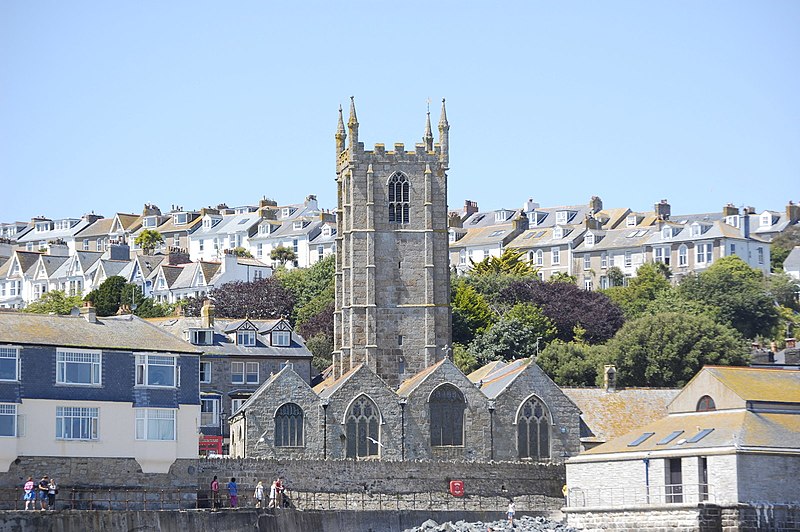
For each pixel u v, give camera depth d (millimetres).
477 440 192000
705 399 168500
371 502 173875
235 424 194375
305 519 154625
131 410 156250
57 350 152875
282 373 188500
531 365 194250
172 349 159125
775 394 165000
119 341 157250
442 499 177875
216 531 147500
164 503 156250
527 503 181375
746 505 151250
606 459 166875
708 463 155625
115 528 140625
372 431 190375
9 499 147750
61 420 152125
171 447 158125
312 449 188250
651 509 156625
